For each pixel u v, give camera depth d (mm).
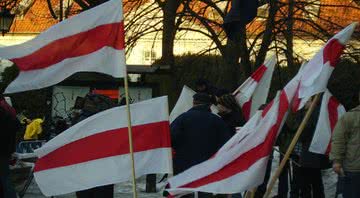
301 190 10000
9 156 8586
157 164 6215
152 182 12977
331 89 23312
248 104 9391
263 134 5613
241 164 5590
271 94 19859
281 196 10469
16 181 10758
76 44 6047
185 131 7836
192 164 7777
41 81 6000
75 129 6035
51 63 6016
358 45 20156
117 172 6082
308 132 9383
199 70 21359
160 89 17297
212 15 21938
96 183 6043
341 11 22188
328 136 7926
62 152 6012
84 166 6039
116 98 16375
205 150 7801
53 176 5996
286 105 5668
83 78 16531
